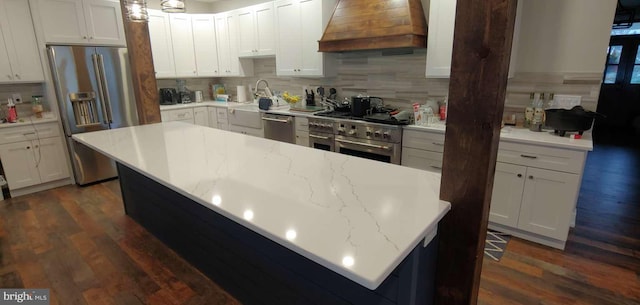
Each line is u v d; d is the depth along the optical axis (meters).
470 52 1.12
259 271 1.76
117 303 2.01
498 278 2.18
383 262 0.90
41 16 3.60
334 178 1.59
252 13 4.48
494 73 1.08
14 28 3.52
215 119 5.14
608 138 6.46
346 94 4.12
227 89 5.80
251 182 1.55
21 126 3.64
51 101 3.83
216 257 2.08
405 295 1.18
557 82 2.79
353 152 3.45
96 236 2.80
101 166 4.13
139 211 2.94
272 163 1.86
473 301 1.39
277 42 4.24
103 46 4.00
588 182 3.92
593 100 2.68
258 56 4.66
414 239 1.02
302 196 1.37
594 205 3.27
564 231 2.43
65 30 3.77
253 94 5.38
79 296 2.07
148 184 2.66
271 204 1.30
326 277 1.41
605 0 2.51
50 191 3.85
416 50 3.42
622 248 2.50
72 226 2.98
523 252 2.46
